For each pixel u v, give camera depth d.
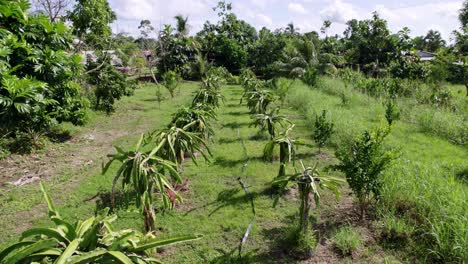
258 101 8.27
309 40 24.27
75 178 5.74
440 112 9.38
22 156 6.73
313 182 3.46
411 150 7.04
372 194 4.59
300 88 15.02
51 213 1.97
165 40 26.84
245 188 5.22
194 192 5.12
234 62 29.27
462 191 4.26
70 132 8.68
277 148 7.12
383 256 3.54
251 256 3.58
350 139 7.17
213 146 7.54
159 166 3.64
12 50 6.95
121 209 4.55
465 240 3.22
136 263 1.87
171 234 3.98
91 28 14.23
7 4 7.15
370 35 28.39
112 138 8.47
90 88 12.07
